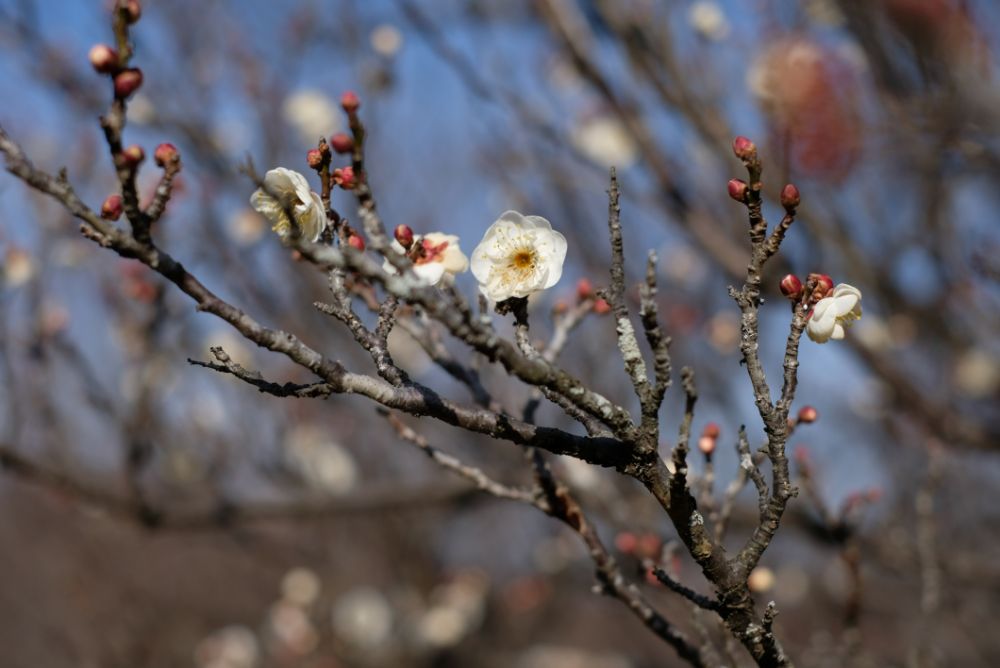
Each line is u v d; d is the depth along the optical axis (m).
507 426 1.95
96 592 8.03
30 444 5.47
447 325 1.73
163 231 5.37
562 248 2.12
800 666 4.00
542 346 2.82
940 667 3.95
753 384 1.92
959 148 4.04
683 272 6.58
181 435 6.06
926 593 3.68
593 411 1.89
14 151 1.57
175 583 9.66
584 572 7.38
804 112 4.39
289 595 8.27
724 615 2.00
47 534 8.52
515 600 8.70
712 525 2.64
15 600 8.46
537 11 5.35
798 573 7.18
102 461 6.00
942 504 5.74
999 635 5.24
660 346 1.85
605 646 10.55
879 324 5.85
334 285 2.03
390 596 8.55
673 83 5.10
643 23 5.14
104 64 1.58
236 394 6.25
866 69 4.40
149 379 5.21
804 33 4.58
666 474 1.98
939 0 3.70
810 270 5.39
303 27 6.16
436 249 2.26
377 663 8.40
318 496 5.80
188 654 9.02
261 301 5.71
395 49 6.18
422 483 5.93
